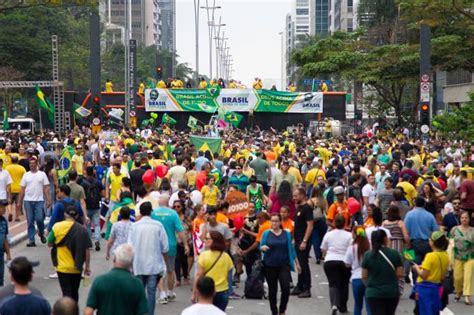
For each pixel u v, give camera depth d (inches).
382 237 529.0
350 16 7623.0
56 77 2657.5
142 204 599.2
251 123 2997.0
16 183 1121.4
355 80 3006.9
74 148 1249.4
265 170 1121.4
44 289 735.7
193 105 2970.0
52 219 710.5
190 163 1042.7
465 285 700.7
